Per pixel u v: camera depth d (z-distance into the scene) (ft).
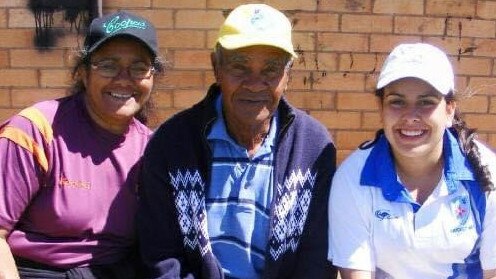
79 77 8.38
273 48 7.47
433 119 7.27
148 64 8.22
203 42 11.55
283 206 7.75
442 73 7.24
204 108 7.95
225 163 7.88
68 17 11.43
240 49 7.45
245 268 7.88
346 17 11.69
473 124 12.19
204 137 7.82
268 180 7.83
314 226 8.01
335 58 11.80
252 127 7.79
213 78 11.66
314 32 11.68
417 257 7.59
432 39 11.91
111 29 7.93
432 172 7.60
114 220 8.16
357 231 7.71
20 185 7.71
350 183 7.71
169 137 7.95
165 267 7.81
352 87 11.91
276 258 7.79
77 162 7.95
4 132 7.80
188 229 7.83
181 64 11.60
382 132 7.90
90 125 8.15
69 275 7.97
